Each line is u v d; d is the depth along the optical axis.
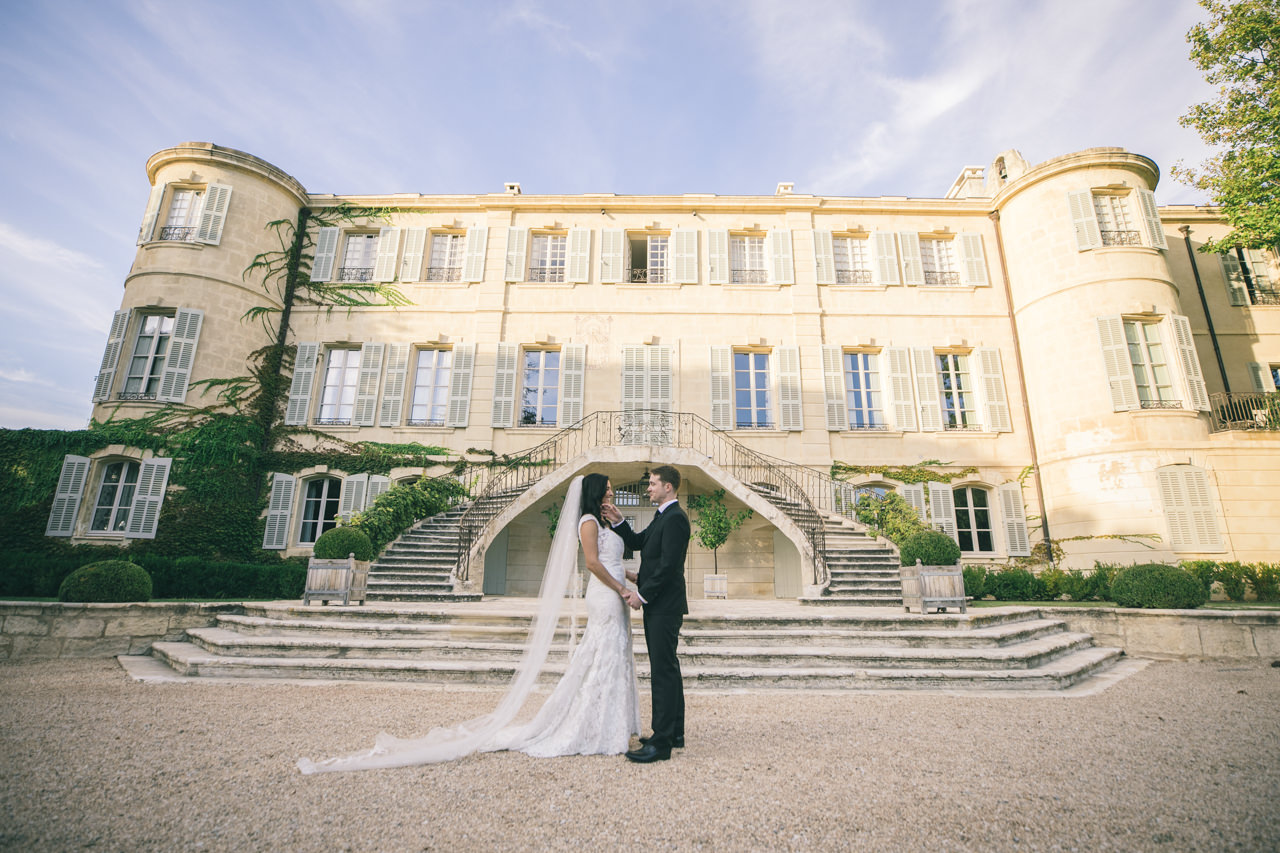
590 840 2.71
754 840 2.72
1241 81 12.38
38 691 5.82
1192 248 16.95
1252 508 13.15
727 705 5.54
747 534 14.61
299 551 14.61
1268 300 16.73
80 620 7.66
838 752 4.06
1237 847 2.70
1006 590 12.95
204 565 11.78
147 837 2.70
